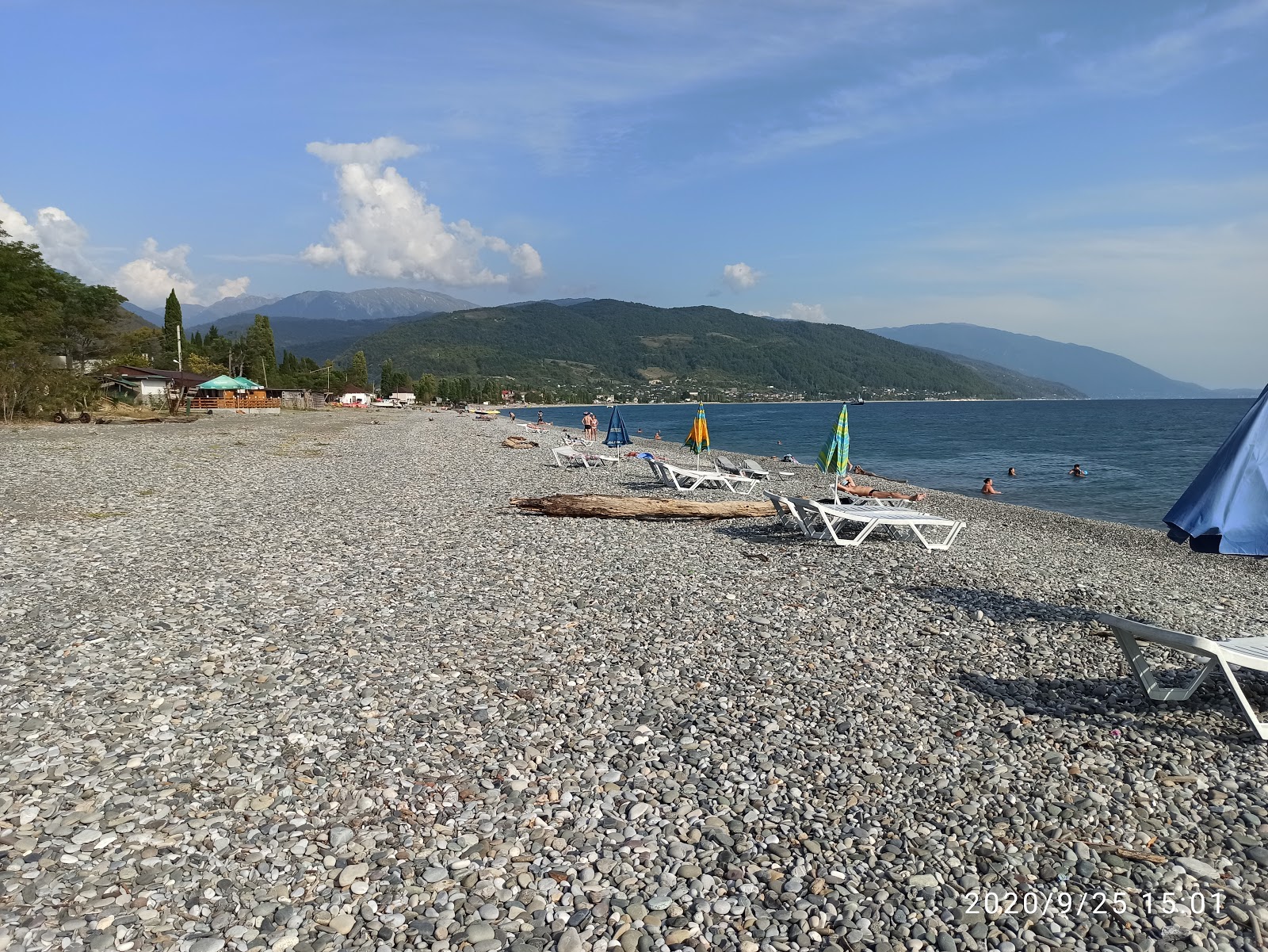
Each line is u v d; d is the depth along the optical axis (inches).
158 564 415.8
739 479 836.0
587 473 973.2
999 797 192.4
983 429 3410.4
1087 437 2765.7
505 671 270.1
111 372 2620.6
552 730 226.5
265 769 197.5
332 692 248.2
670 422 4643.2
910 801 190.7
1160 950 140.4
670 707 244.5
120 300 2645.2
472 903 149.1
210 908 144.9
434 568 418.9
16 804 175.0
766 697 253.4
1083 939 143.9
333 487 775.7
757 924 145.5
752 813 183.6
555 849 167.9
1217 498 249.3
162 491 705.6
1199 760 212.1
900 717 238.5
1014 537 634.2
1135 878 161.5
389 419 3083.2
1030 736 226.1
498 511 629.0
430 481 852.0
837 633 318.0
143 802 178.4
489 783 194.5
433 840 169.6
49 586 364.5
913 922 146.9
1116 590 410.3
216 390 2989.7
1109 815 184.9
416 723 227.9
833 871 162.1
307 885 152.9
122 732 214.5
